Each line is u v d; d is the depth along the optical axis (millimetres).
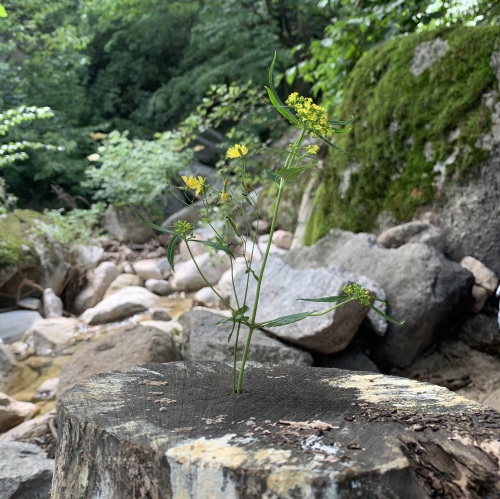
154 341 3551
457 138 4137
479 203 4039
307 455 1329
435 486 1302
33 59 9695
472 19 5020
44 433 3467
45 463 2875
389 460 1304
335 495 1236
